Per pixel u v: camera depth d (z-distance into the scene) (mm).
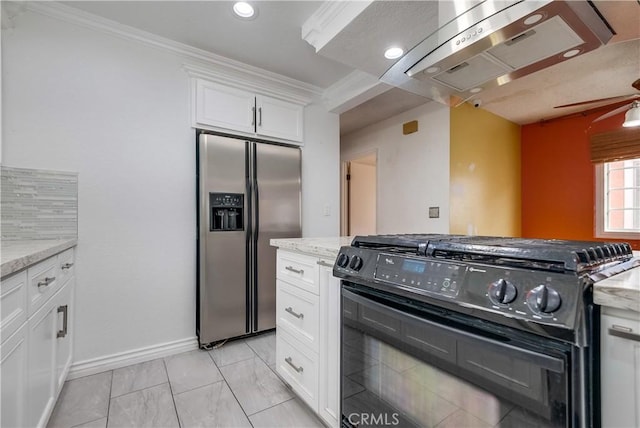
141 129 2217
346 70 2785
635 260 875
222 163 2436
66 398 1723
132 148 2182
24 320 1131
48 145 1915
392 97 3416
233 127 2576
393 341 1004
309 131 3127
